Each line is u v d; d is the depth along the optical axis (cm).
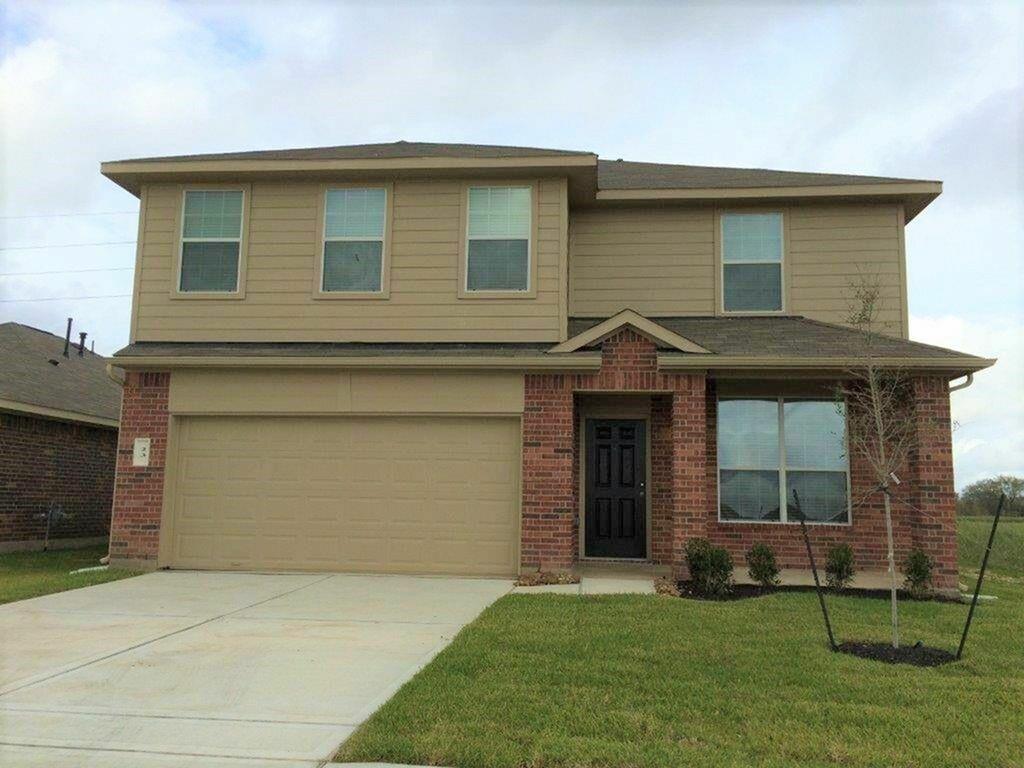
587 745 410
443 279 1114
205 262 1149
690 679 537
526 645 627
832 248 1204
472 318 1102
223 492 1082
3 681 535
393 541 1055
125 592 895
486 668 559
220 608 802
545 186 1119
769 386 1122
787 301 1202
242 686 524
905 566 960
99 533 1630
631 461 1157
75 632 688
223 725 448
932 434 978
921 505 969
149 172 1137
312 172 1123
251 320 1130
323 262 1135
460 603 835
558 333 1087
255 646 637
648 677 540
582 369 1038
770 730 439
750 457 1114
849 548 981
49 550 1426
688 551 938
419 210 1130
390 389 1065
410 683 521
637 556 1140
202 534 1075
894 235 1194
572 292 1241
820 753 407
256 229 1146
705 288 1223
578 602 825
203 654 610
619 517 1150
